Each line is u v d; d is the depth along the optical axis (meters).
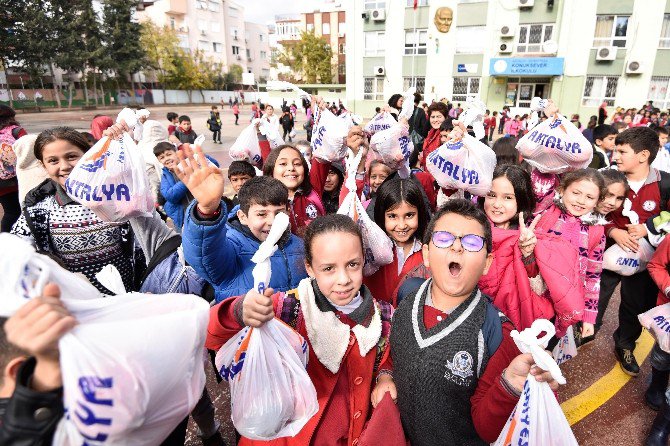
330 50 44.28
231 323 1.28
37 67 36.72
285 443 1.39
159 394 0.82
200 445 2.34
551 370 0.97
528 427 1.06
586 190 2.15
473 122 2.38
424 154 5.53
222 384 2.85
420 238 2.23
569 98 22.78
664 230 2.50
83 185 1.62
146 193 1.77
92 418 0.74
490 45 23.95
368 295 1.54
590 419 2.52
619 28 21.17
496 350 1.30
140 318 0.85
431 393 1.32
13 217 4.74
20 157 3.35
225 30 62.91
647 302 2.80
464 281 1.31
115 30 41.69
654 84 21.34
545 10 22.23
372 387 1.54
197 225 1.53
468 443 1.36
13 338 0.72
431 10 24.73
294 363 1.27
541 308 1.82
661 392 2.55
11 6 34.12
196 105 53.59
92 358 0.74
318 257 1.42
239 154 4.27
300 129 24.30
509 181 2.18
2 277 0.75
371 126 3.70
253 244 2.01
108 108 42.38
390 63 26.81
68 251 2.02
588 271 2.28
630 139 2.93
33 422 0.75
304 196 2.98
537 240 1.90
